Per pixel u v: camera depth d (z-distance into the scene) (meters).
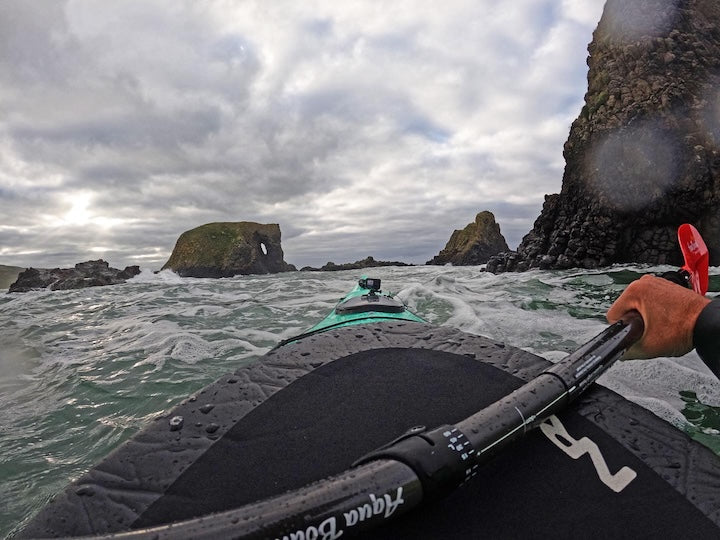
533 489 0.42
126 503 0.42
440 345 0.72
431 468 0.32
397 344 0.72
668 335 0.43
